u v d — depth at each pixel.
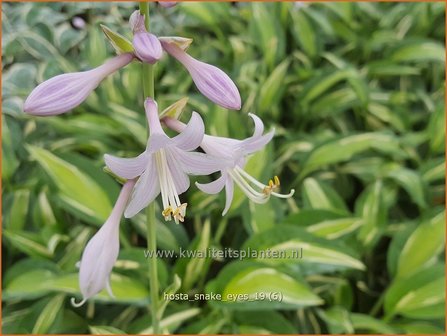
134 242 0.29
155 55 0.14
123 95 0.34
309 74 0.35
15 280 0.24
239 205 0.27
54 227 0.27
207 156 0.15
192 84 0.36
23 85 0.34
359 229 0.28
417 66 0.39
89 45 0.35
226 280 0.24
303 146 0.32
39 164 0.27
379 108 0.35
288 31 0.39
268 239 0.25
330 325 0.25
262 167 0.27
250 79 0.34
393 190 0.31
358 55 0.39
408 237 0.28
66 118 0.34
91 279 0.15
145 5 0.15
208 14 0.38
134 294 0.24
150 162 0.14
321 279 0.28
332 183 0.32
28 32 0.36
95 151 0.32
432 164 0.31
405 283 0.26
